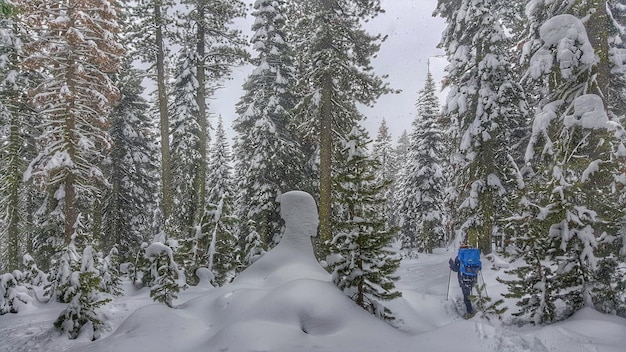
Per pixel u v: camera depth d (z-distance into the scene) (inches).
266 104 791.7
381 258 260.5
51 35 555.8
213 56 804.6
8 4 310.8
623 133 307.6
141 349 201.8
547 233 267.3
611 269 259.8
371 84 618.5
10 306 389.4
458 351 190.5
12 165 729.0
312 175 795.4
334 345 198.2
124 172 908.0
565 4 449.7
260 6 823.7
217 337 203.9
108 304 337.1
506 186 643.5
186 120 906.7
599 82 391.9
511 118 643.5
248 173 782.5
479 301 307.0
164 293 321.1
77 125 580.7
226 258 502.9
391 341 205.6
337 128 657.0
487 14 611.5
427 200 1163.3
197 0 746.2
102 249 876.0
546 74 418.3
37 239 786.2
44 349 253.6
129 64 916.0
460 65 642.2
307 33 625.6
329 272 326.0
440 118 761.0
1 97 701.9
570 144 358.9
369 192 268.7
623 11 536.7
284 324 218.1
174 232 671.8
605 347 187.5
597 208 283.9
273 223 750.5
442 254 1037.8
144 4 689.0
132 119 912.9
